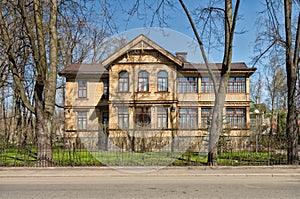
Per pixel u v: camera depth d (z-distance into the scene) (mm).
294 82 14070
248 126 23719
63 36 19562
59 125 28766
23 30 15078
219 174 11586
